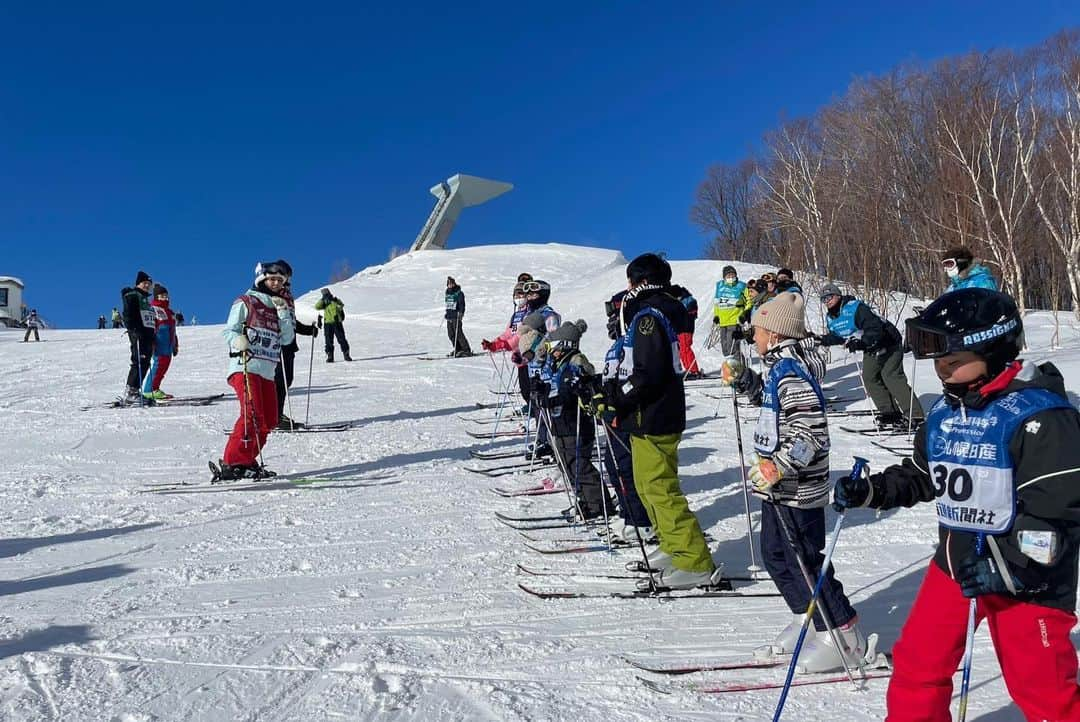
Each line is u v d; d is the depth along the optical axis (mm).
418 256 38375
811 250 21438
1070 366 8977
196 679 3068
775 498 3125
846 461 7059
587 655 3285
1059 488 1896
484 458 7504
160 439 8766
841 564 4504
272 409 6816
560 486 6277
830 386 10992
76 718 2756
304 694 2945
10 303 47469
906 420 8305
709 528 5246
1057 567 1994
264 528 5363
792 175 28484
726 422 8867
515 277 33906
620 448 4734
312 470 7195
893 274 19156
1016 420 1982
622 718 2752
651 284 4008
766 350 3211
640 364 3869
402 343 19828
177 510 5844
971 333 2016
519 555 4719
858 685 2971
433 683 3037
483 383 13055
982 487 2031
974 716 2717
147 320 11297
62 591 4141
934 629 2223
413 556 4730
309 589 4172
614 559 4590
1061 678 2014
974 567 2006
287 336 9023
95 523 5523
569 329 5395
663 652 3312
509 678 3084
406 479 6758
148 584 4258
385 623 3680
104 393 12500
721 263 24500
